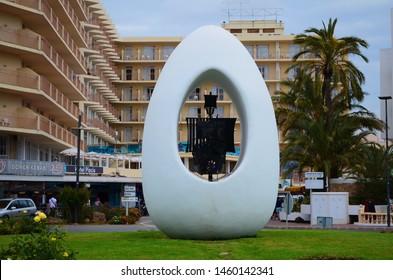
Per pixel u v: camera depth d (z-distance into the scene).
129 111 103.62
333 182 48.53
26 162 48.53
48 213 42.00
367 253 15.84
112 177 62.06
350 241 18.22
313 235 19.75
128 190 41.72
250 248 16.27
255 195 17.66
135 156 76.06
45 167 50.88
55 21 55.31
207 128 19.02
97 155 67.19
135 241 17.50
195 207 17.38
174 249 15.88
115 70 99.75
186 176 17.39
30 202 40.41
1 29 47.09
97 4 83.25
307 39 48.06
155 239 18.11
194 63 17.97
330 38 48.00
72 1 65.94
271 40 100.75
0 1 47.03
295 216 44.78
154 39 103.00
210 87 100.12
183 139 99.50
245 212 17.62
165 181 17.53
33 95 50.03
